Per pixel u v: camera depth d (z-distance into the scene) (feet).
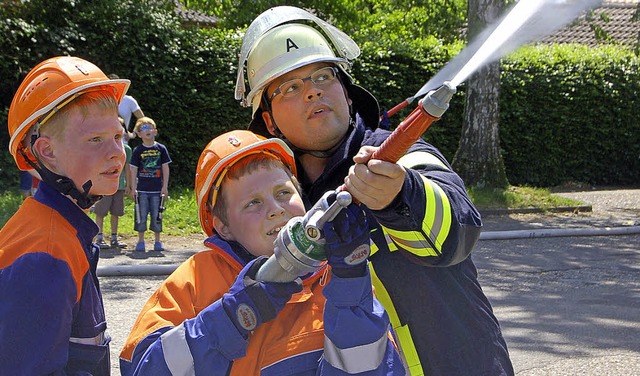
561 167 60.85
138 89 47.67
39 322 6.26
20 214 6.87
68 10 46.65
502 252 31.86
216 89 49.21
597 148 61.46
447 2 59.72
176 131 48.91
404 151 5.55
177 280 7.04
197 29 50.03
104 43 46.62
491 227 38.52
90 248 7.06
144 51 47.39
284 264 5.90
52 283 6.39
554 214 44.04
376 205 5.81
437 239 6.23
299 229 5.79
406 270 7.13
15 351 6.20
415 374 7.18
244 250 7.21
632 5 81.46
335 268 5.84
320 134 7.95
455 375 7.16
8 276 6.38
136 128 30.81
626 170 62.64
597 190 58.90
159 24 47.93
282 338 6.63
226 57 49.47
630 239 35.86
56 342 6.32
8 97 46.01
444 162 7.25
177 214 37.93
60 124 6.80
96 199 7.11
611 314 21.74
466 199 6.66
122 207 31.40
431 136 55.88
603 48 62.59
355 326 5.98
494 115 48.73
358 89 8.52
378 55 53.26
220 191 7.30
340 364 6.13
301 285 6.23
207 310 6.28
